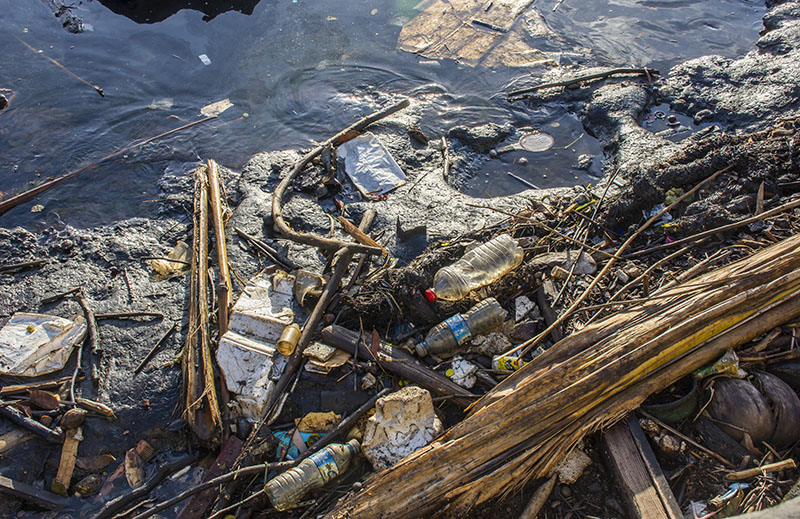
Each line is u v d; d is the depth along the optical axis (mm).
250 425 4027
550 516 3438
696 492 3363
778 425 3424
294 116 7152
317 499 3654
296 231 5559
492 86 7430
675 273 4395
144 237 5594
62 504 3828
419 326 4441
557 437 3449
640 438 3492
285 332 4207
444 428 3922
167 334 4598
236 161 6570
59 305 4871
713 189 4984
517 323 4352
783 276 3762
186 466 3977
